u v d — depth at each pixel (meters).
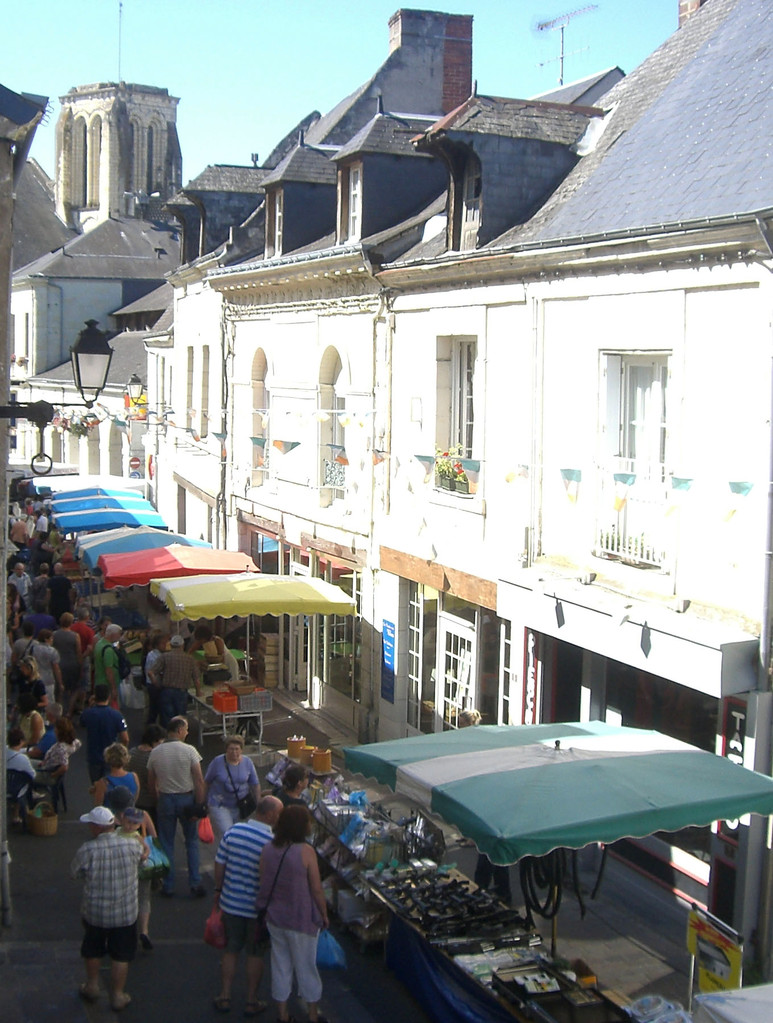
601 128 13.66
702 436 9.47
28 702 12.17
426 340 13.92
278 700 17.91
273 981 7.59
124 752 9.47
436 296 13.62
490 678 12.91
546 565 11.53
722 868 9.09
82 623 16.27
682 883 9.86
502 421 12.33
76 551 20.58
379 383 15.16
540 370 11.62
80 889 9.95
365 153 16.12
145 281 42.62
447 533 13.42
